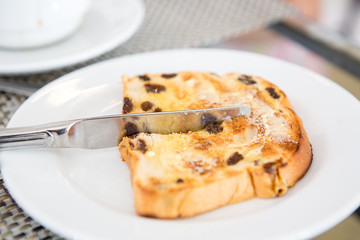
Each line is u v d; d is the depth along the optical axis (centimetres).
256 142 41
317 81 47
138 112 44
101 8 58
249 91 46
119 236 36
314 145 42
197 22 60
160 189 38
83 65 53
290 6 63
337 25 64
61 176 40
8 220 39
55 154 41
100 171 41
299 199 38
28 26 50
